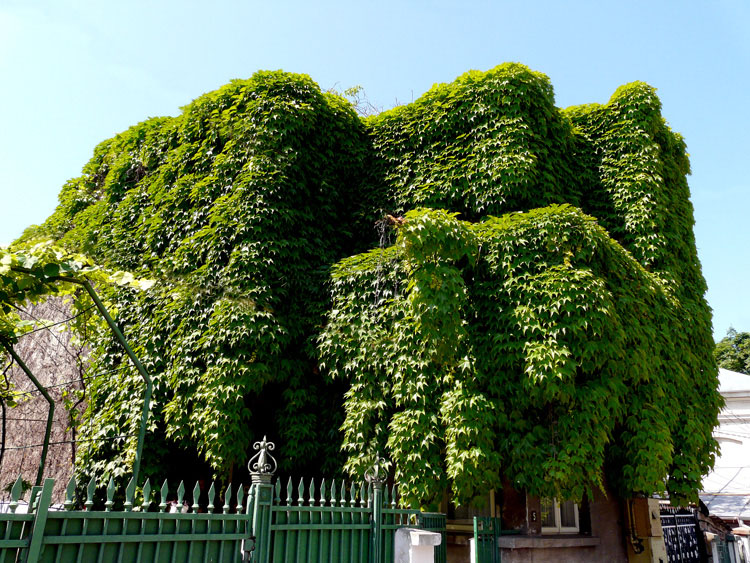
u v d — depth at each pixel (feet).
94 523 13.98
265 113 39.04
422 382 32.01
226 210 37.04
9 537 12.30
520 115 38.32
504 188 36.88
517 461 30.35
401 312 34.19
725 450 71.31
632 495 35.40
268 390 38.60
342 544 20.42
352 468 32.24
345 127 42.88
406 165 40.98
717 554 44.52
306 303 37.32
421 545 21.62
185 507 16.49
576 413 30.12
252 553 17.34
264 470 18.48
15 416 47.14
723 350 145.89
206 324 35.35
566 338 30.45
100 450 36.81
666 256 40.29
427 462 30.81
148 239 41.04
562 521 35.55
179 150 42.57
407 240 31.12
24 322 26.37
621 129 42.78
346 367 34.09
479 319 33.27
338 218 41.70
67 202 52.01
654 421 32.78
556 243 32.09
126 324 39.63
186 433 34.40
